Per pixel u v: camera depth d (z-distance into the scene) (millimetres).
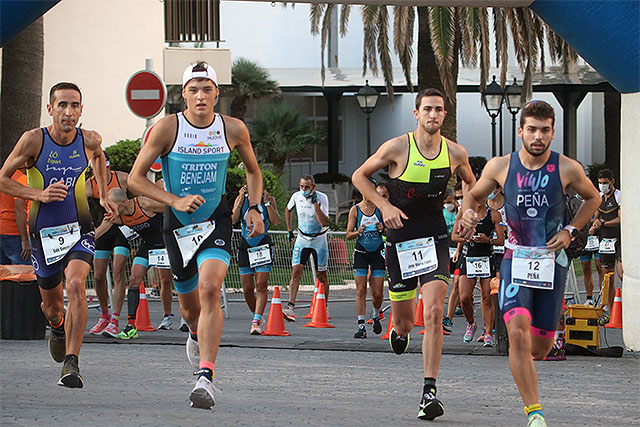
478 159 50469
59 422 8445
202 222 9008
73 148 9945
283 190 33094
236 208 16547
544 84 43594
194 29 25969
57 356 10758
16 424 8328
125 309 19969
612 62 13312
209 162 8953
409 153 9641
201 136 8922
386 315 20297
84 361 12555
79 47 31406
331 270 23656
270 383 11055
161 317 19078
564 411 9477
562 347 13414
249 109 50594
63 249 9938
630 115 14008
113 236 15469
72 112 9750
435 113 9500
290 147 44438
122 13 31656
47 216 9945
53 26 31219
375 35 30719
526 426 8641
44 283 10141
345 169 54125
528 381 8117
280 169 45906
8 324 14727
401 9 29922
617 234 21250
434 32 28172
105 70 31609
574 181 8500
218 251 8906
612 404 9898
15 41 23656
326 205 18812
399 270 9891
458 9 28812
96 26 31500
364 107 38188
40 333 14859
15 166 9672
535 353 8859
